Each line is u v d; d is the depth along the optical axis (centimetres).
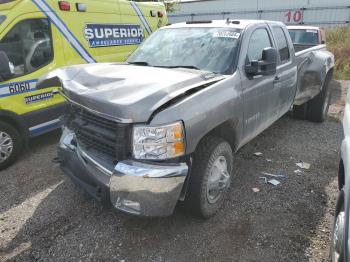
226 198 385
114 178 283
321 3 2614
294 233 327
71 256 301
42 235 329
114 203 291
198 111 297
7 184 430
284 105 502
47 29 538
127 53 707
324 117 675
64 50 566
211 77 341
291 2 2745
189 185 320
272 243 314
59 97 551
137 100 277
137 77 323
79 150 334
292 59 512
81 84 327
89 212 363
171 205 290
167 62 403
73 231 333
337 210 268
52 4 543
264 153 515
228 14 3112
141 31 747
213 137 338
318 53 621
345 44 1620
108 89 297
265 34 451
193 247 309
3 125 468
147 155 277
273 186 413
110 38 661
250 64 378
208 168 323
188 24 457
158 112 277
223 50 388
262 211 362
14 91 489
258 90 397
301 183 421
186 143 287
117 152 283
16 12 493
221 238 321
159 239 320
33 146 557
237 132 368
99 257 299
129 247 310
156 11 801
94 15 621
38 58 525
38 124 527
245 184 417
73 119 361
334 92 961
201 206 328
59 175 449
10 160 481
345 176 257
